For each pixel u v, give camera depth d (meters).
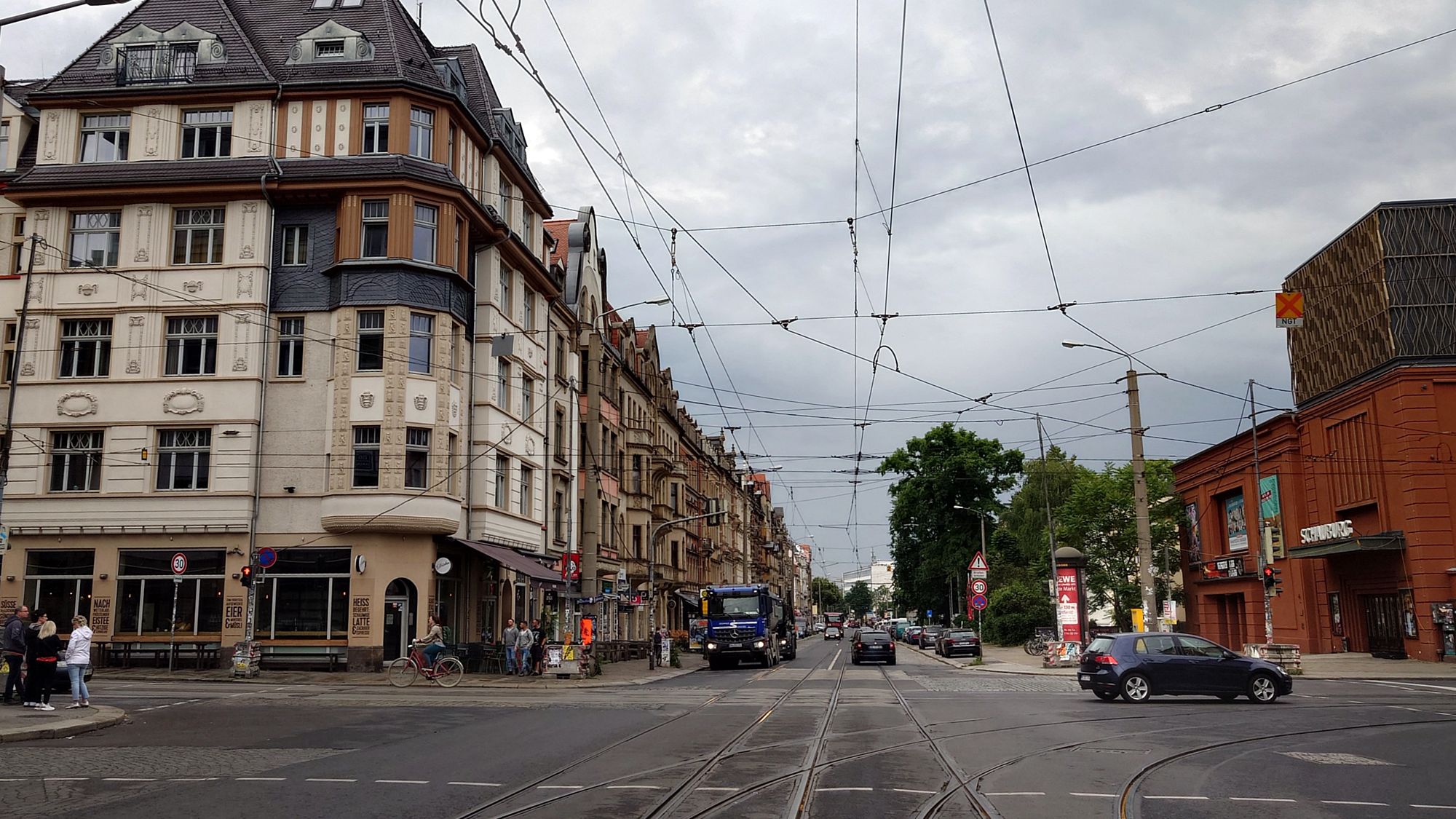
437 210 33.28
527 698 23.61
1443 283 36.56
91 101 33.41
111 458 32.47
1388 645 37.69
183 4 35.47
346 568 31.80
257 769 12.10
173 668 31.19
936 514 69.06
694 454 75.12
